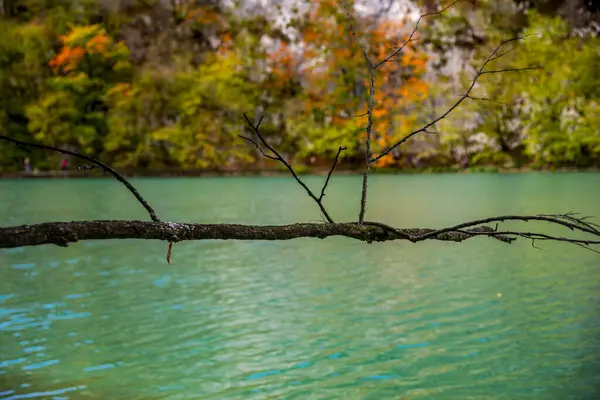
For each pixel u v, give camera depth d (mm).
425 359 6812
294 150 51562
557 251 13008
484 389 5996
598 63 48844
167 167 48906
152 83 49031
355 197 27328
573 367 6453
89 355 6984
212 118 49969
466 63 52875
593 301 8922
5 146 45750
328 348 7199
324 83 52969
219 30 56406
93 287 10297
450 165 51250
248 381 6266
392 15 52750
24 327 7996
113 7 53625
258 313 8641
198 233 2697
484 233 2986
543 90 48312
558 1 55156
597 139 47688
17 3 51656
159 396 5910
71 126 46500
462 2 53188
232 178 44656
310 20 54531
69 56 47062
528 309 8602
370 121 3270
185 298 9508
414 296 9484
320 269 11664
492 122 50562
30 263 12438
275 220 19156
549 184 34125
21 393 5934
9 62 47844
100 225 2465
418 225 17234
